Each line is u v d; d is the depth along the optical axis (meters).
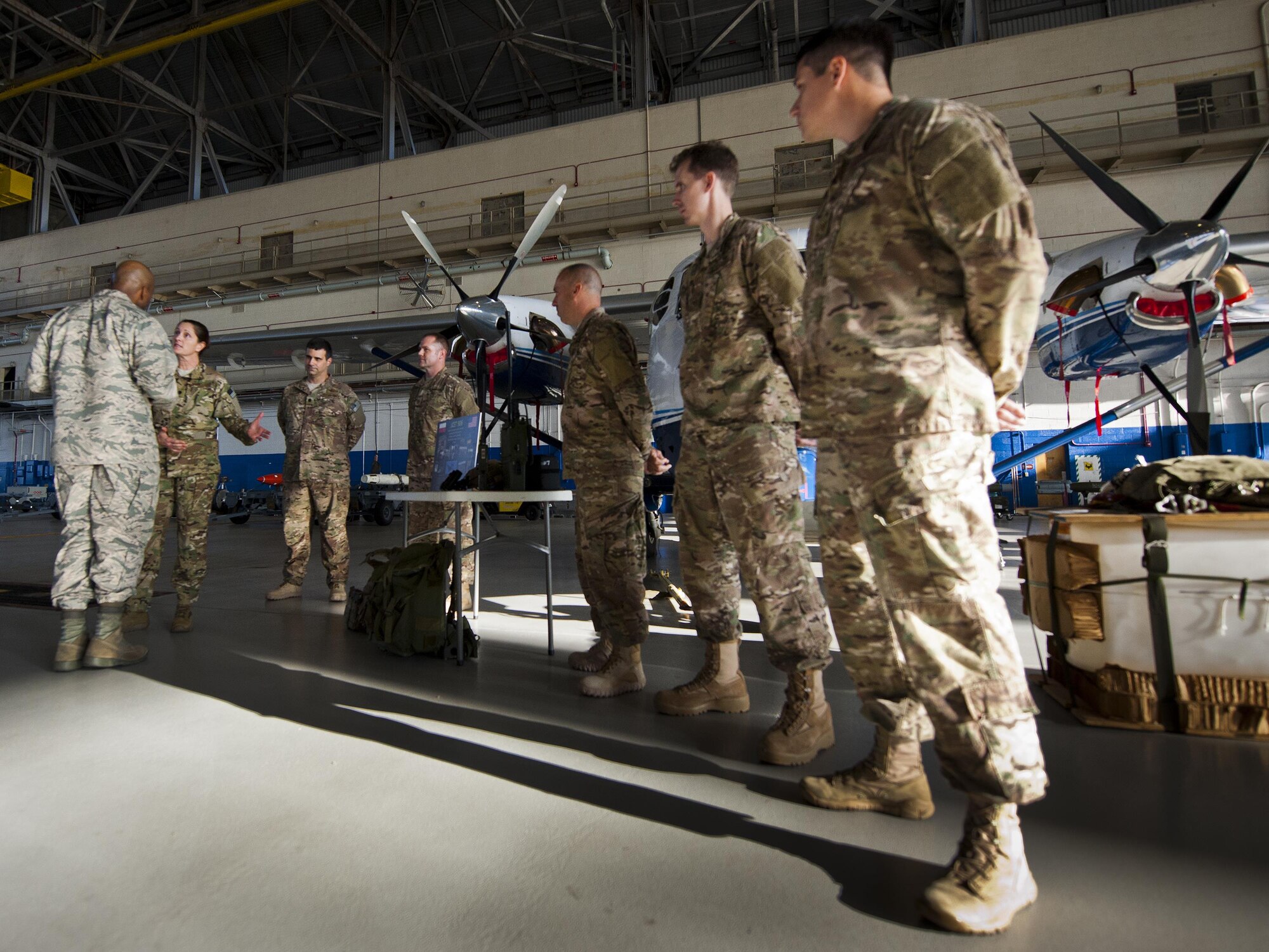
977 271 0.87
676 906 0.93
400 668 2.28
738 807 1.25
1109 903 0.91
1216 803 1.21
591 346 1.95
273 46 18.52
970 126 0.88
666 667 2.32
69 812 1.23
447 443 2.73
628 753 1.52
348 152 21.72
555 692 2.01
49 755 1.51
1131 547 1.61
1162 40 11.45
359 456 17.50
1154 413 12.55
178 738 1.62
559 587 4.23
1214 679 1.54
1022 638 2.57
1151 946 0.82
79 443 2.21
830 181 1.09
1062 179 11.62
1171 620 1.56
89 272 18.12
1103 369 4.99
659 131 13.79
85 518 2.27
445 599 2.41
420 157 15.37
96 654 2.27
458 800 1.28
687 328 1.64
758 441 1.46
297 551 3.77
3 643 2.66
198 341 2.99
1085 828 1.13
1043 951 0.81
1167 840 1.09
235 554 6.72
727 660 1.80
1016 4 16.42
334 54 18.59
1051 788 1.29
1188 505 1.64
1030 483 13.09
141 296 2.45
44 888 0.98
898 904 0.93
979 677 0.89
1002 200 0.84
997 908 0.86
